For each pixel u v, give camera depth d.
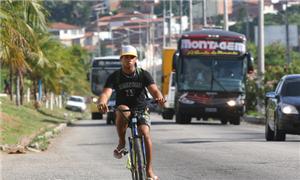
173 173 28.02
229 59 69.88
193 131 57.75
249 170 28.41
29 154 39.16
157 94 21.41
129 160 21.86
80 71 181.50
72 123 91.56
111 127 74.50
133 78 21.48
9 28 49.66
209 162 31.72
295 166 29.47
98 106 21.33
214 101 69.44
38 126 73.75
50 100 136.88
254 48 155.75
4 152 40.19
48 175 28.45
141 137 20.88
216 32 70.50
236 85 69.62
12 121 68.88
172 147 40.50
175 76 71.50
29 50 53.19
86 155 37.53
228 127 65.56
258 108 86.75
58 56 115.25
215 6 139.75
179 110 70.06
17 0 51.59
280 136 44.16
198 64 69.94
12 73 103.56
